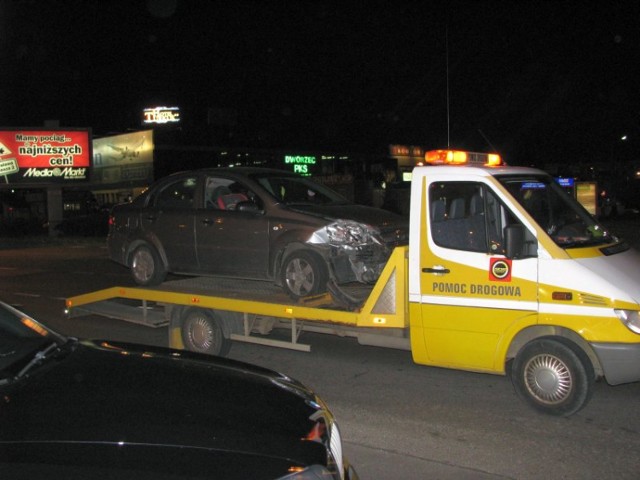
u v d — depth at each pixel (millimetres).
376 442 5094
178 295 7520
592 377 5281
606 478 4352
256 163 42250
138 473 2312
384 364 7375
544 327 5445
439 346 5867
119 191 40750
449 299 5785
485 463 4645
